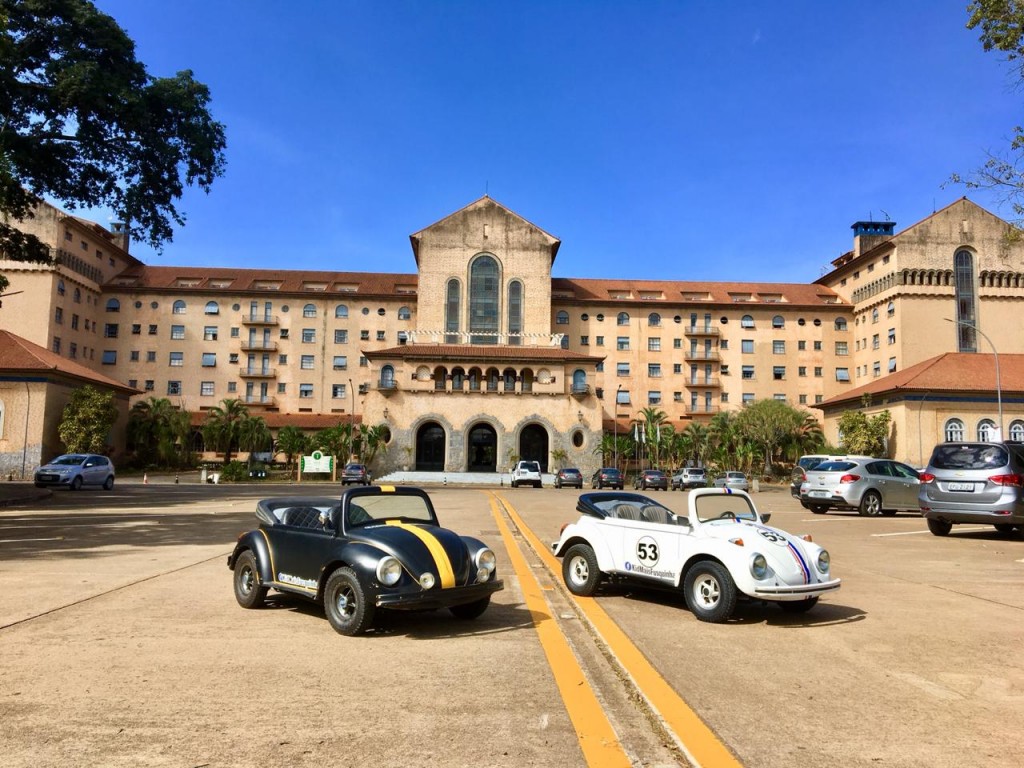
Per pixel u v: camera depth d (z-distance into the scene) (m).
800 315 82.00
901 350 70.38
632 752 4.06
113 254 80.00
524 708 4.76
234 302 79.56
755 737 4.27
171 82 24.94
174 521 17.92
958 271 72.06
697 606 7.56
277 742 4.11
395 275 86.69
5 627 6.80
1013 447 14.67
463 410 61.22
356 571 6.66
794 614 7.81
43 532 15.22
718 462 65.75
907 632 6.98
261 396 78.69
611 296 82.88
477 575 7.14
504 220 74.62
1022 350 71.06
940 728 4.44
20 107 23.12
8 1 21.83
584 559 9.02
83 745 4.04
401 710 4.68
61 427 48.94
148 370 77.50
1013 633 6.93
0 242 24.53
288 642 6.42
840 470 21.08
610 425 76.62
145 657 5.84
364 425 60.62
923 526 17.77
